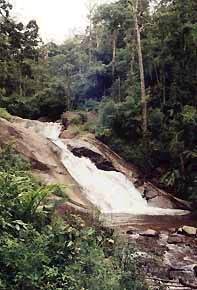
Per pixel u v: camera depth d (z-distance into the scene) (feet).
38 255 22.02
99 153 81.00
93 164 79.00
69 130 103.65
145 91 91.61
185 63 84.17
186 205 72.95
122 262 27.27
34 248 22.65
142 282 26.68
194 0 82.89
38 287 21.35
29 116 134.00
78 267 23.17
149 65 94.38
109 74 126.52
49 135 103.91
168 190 78.84
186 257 38.40
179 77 84.48
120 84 112.68
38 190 27.48
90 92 132.46
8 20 135.64
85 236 26.35
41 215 26.84
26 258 21.63
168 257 37.73
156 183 80.79
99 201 67.31
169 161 82.38
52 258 23.39
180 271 34.37
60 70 150.71
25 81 142.41
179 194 76.95
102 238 29.55
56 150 70.03
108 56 136.77
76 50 153.69
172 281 32.09
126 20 109.70
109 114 92.38
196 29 78.89
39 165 60.29
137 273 27.35
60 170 63.67
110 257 27.50
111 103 93.56
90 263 23.94
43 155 64.34
